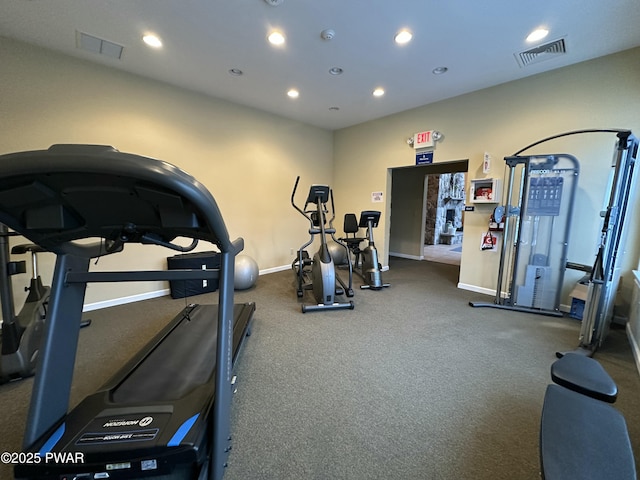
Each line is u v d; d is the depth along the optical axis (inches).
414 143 177.6
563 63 121.2
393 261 249.0
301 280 150.7
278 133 196.9
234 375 74.7
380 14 91.4
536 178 125.6
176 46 110.2
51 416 45.3
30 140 110.9
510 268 144.7
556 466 31.6
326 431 60.7
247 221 185.8
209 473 46.0
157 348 78.7
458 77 136.1
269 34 102.5
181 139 151.3
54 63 113.6
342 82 142.6
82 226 40.9
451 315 124.6
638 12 88.4
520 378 79.6
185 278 47.9
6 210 36.3
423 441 58.3
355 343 99.0
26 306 85.7
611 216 90.7
